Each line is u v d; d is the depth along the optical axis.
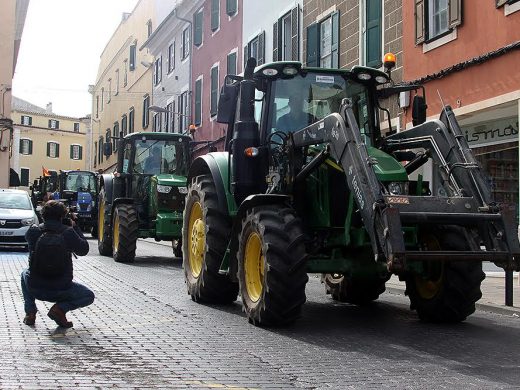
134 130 44.16
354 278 8.23
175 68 35.91
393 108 15.94
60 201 7.45
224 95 9.02
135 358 5.95
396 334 7.32
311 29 20.23
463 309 7.76
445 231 7.59
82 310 8.52
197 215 9.88
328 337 7.07
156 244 23.89
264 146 8.30
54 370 5.46
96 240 25.88
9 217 18.52
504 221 6.75
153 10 40.56
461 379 5.39
